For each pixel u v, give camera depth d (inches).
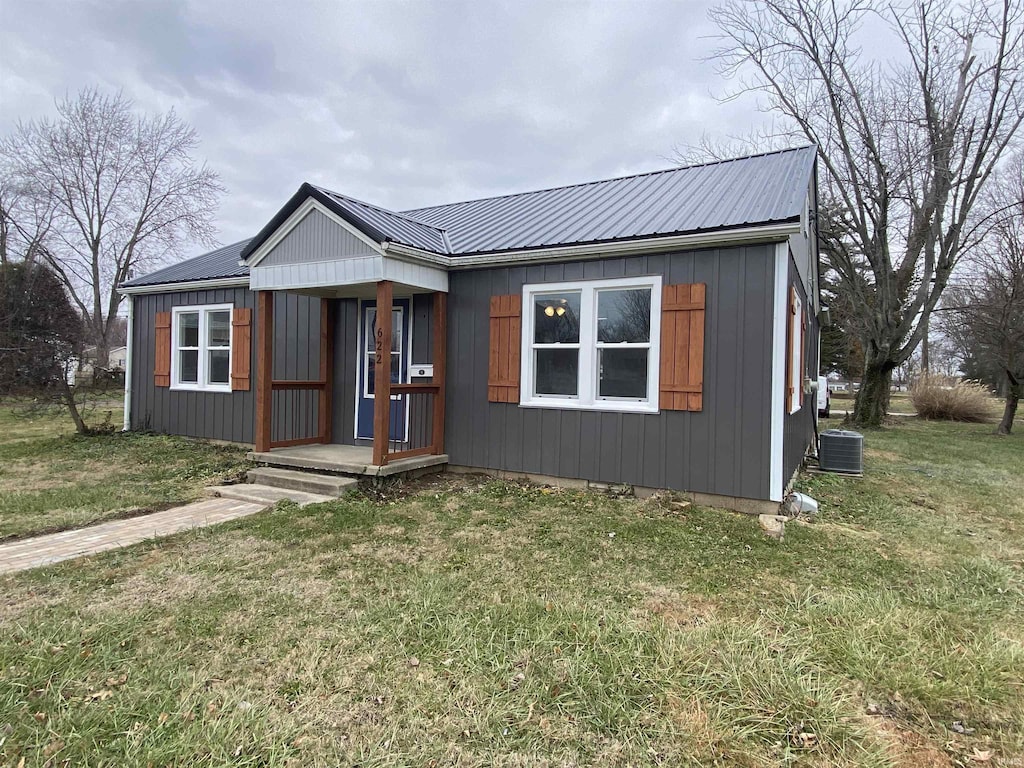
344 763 82.6
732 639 120.3
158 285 393.1
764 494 218.4
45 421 495.5
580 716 94.2
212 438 378.0
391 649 114.5
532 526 202.7
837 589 151.1
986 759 87.4
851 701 101.0
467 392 284.5
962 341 904.3
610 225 264.5
